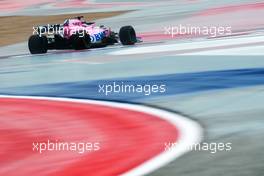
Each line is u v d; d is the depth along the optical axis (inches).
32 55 2935.5
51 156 895.7
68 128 1093.8
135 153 857.5
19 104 1448.1
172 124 1035.3
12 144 1002.7
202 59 2000.5
